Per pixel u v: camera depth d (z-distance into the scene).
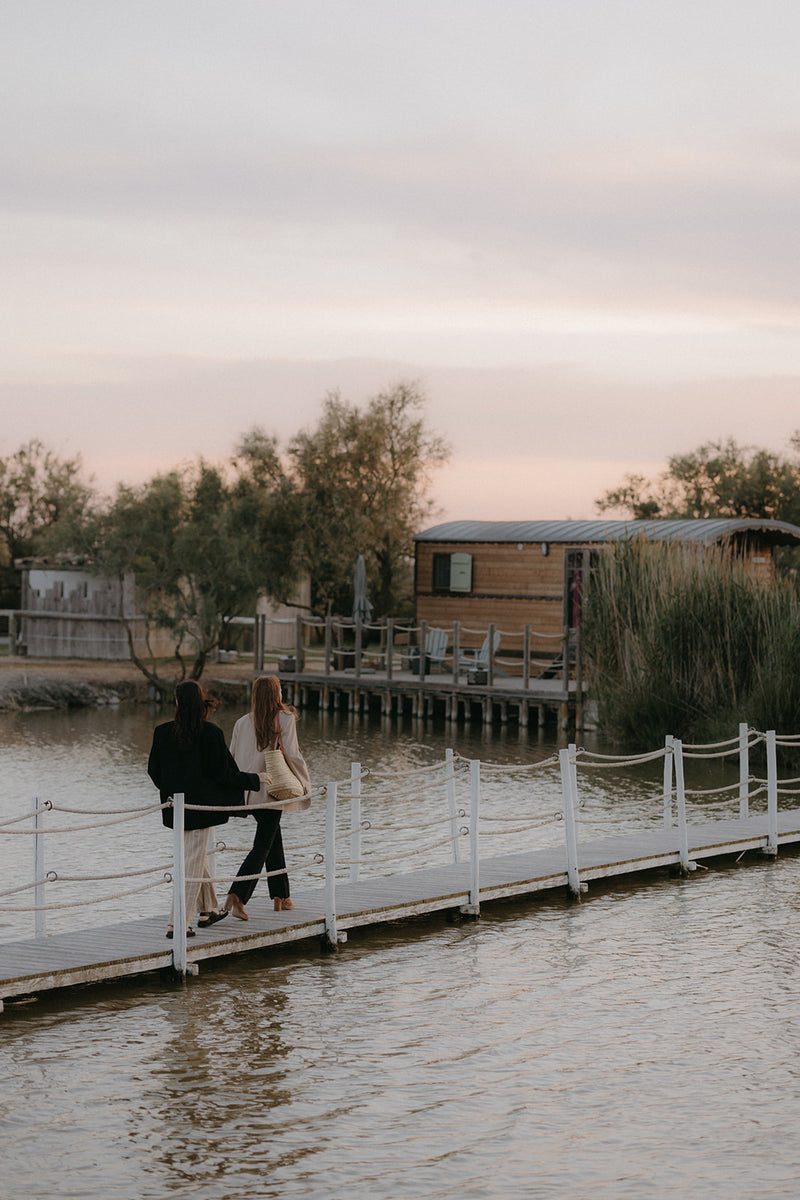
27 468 60.12
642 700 26.86
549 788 22.05
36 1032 9.16
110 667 39.69
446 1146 7.38
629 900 13.41
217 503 37.94
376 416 46.88
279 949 11.44
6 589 58.28
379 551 47.97
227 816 10.71
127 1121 7.68
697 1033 9.30
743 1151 7.34
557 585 36.94
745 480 63.59
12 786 22.09
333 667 40.19
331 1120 7.72
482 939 11.84
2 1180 6.92
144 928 11.09
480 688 32.47
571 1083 8.33
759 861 15.52
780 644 24.69
